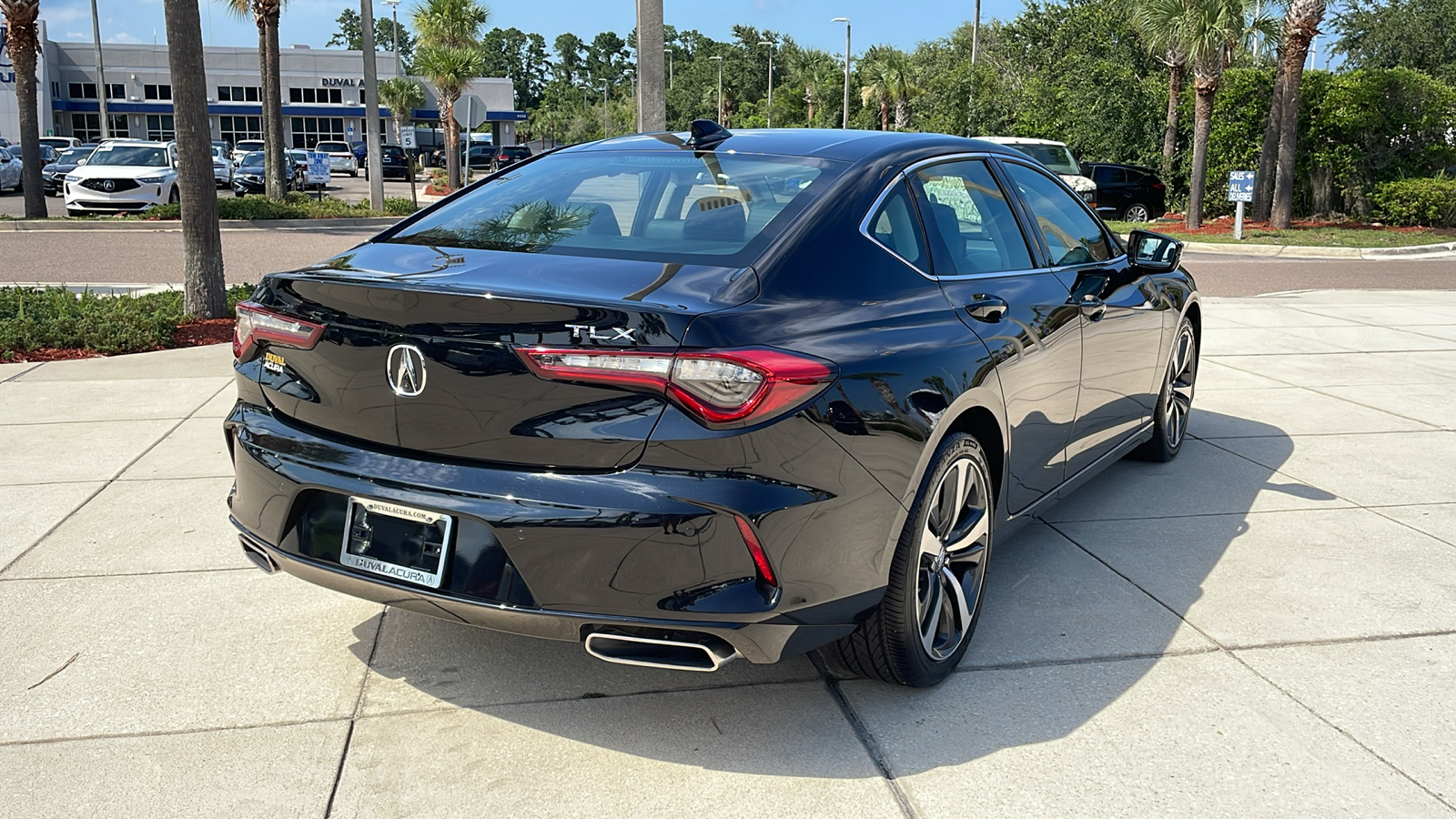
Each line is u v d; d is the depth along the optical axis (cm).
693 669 248
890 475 269
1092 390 409
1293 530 448
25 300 862
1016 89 3869
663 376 234
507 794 258
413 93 6156
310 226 2080
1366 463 548
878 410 266
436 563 253
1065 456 396
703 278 261
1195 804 258
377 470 260
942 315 307
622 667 322
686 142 353
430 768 268
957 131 3897
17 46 1941
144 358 762
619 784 263
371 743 279
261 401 291
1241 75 2617
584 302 238
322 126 6500
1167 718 297
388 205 2438
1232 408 671
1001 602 373
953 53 5725
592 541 238
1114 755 278
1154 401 504
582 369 235
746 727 289
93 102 6253
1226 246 1977
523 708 297
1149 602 374
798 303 266
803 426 247
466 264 278
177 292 1006
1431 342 905
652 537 237
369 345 258
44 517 440
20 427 575
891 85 5097
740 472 239
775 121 8169
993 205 371
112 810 250
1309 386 735
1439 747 284
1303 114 2488
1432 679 321
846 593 266
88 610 356
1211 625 356
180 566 393
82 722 288
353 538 267
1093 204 2095
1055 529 448
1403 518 464
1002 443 332
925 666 301
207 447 541
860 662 297
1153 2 2544
